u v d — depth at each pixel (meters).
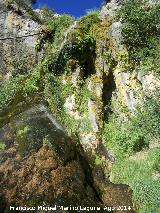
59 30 12.55
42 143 8.91
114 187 9.45
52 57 11.22
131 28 11.65
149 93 11.31
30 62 12.62
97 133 10.64
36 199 8.20
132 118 11.25
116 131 10.95
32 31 12.82
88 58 11.37
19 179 8.47
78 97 10.94
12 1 12.92
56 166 8.67
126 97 11.53
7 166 8.66
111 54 11.62
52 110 10.24
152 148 10.41
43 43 12.69
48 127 9.25
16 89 11.05
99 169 9.94
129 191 9.32
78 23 11.62
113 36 11.75
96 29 11.64
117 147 10.62
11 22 12.81
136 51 11.66
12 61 12.59
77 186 8.62
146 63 11.53
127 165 10.11
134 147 10.57
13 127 9.39
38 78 10.84
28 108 9.93
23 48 12.71
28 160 8.70
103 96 11.45
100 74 11.22
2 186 8.38
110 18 11.90
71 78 11.08
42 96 10.38
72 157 8.99
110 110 11.44
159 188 9.16
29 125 9.26
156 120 10.80
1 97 10.98
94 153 10.33
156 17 11.75
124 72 11.66
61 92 10.91
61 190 8.41
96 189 9.29
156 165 9.84
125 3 11.95
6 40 12.68
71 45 11.11
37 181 8.45
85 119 10.73
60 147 8.93
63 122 10.36
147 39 11.68
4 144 9.06
